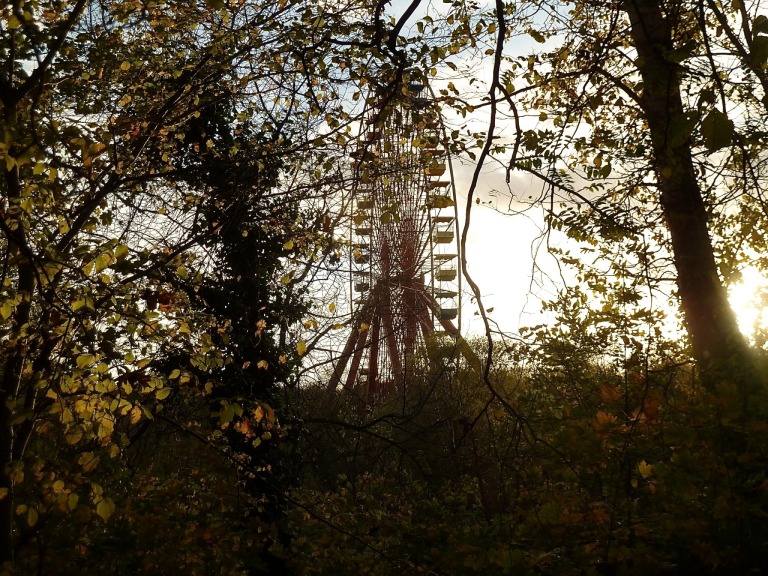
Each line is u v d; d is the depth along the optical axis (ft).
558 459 21.18
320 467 35.01
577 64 24.07
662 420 21.02
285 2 22.68
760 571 19.10
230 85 26.27
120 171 21.07
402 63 12.91
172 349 19.70
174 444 27.09
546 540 19.75
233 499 26.25
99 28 21.06
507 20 20.13
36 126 16.08
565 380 29.94
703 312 27.30
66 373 15.14
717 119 6.33
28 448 18.65
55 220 18.54
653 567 18.74
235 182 26.03
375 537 27.45
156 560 23.93
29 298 14.79
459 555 21.79
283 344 33.96
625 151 26.76
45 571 20.12
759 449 20.10
